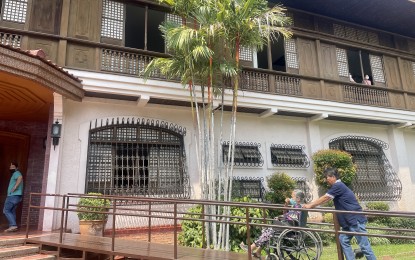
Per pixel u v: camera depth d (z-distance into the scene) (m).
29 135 9.70
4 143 10.27
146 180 8.82
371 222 9.91
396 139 12.84
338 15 12.35
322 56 11.72
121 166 8.60
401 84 13.02
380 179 12.21
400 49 13.63
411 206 12.35
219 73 8.20
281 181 9.68
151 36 12.38
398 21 12.93
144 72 8.02
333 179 5.27
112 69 8.52
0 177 10.10
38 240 6.16
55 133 7.78
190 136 9.75
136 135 9.11
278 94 10.31
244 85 10.01
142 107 9.38
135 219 8.52
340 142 12.15
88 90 8.16
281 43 12.17
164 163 9.17
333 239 8.79
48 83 6.91
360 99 11.80
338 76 11.83
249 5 7.41
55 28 8.27
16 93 7.35
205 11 7.50
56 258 5.90
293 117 11.41
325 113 10.94
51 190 7.57
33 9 8.16
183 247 6.05
